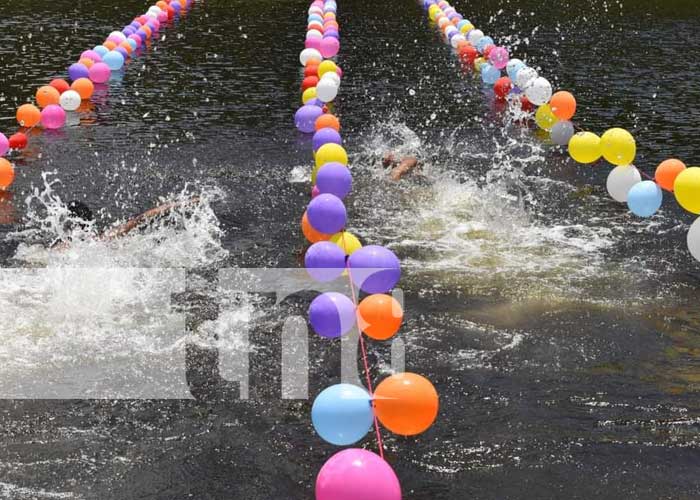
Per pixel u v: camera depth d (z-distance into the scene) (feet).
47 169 21.33
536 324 13.76
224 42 38.63
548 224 18.15
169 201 19.17
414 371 12.39
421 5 51.26
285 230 17.60
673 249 16.81
